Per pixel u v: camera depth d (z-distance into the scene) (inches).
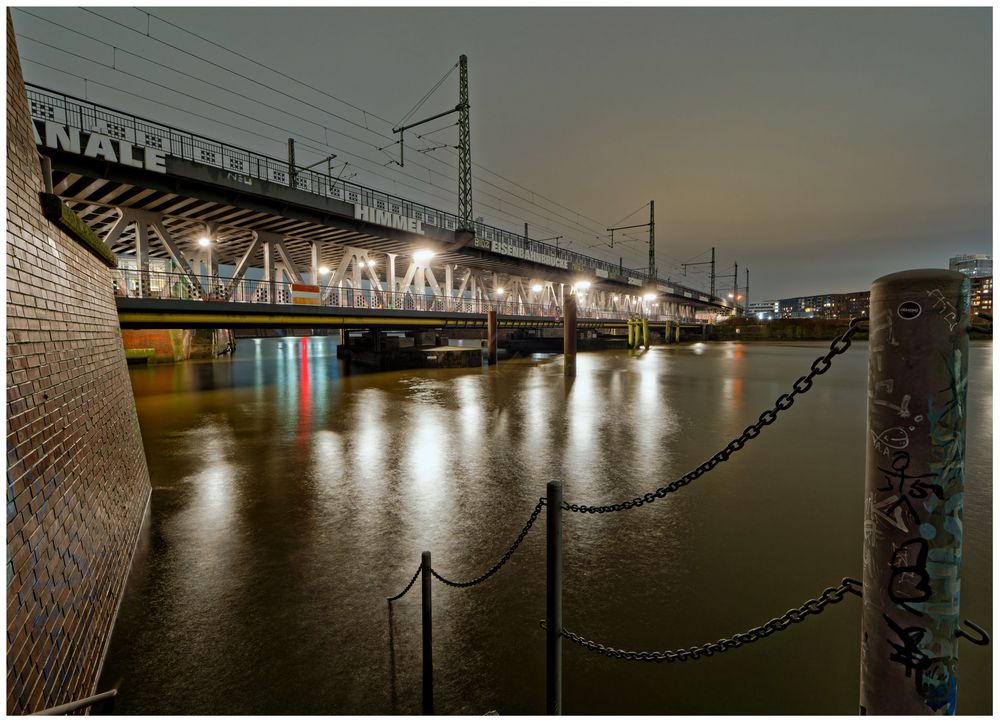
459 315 1290.6
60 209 202.8
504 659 167.5
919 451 74.4
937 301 72.1
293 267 1004.6
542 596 205.9
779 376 1066.7
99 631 171.5
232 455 438.9
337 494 335.3
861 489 336.2
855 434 511.5
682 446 469.1
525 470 392.5
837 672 158.7
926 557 74.9
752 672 159.0
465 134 1135.0
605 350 2091.5
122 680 159.3
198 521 288.4
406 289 1240.8
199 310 756.0
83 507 184.9
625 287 2395.4
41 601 132.7
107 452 236.7
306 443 484.1
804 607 94.1
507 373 1171.3
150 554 246.1
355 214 944.3
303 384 959.6
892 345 75.7
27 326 161.3
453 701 149.8
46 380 171.2
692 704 145.9
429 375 1129.4
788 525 277.1
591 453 444.8
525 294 1930.4
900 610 76.9
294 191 837.8
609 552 245.1
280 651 172.7
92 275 266.5
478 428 554.9
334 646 175.3
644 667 161.6
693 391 847.1
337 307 976.9
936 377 72.9
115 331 317.7
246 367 1317.7
